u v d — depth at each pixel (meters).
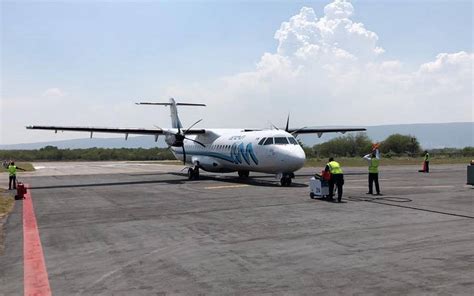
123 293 6.13
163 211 14.17
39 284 6.62
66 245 9.30
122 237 10.05
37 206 16.12
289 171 21.70
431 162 56.84
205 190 20.89
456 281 6.32
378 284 6.28
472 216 12.25
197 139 29.08
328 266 7.30
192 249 8.71
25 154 104.06
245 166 24.27
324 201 15.97
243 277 6.79
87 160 102.00
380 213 12.98
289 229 10.64
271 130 23.73
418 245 8.68
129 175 35.38
